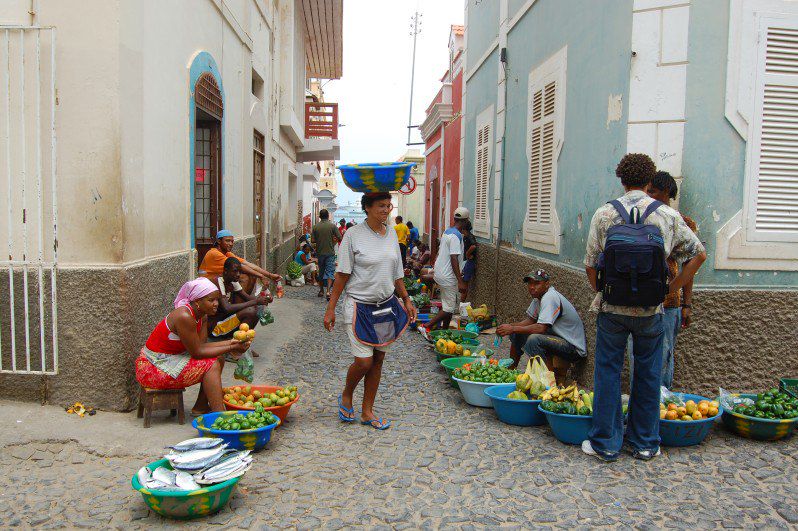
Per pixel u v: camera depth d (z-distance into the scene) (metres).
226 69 8.82
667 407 4.89
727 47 5.42
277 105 15.22
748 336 5.55
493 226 11.03
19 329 5.05
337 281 5.24
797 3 5.44
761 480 4.18
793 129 5.55
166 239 6.20
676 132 5.50
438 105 17.69
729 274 5.57
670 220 4.37
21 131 4.95
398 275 5.37
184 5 6.67
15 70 4.93
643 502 3.86
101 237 5.00
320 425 5.32
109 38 4.90
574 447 4.82
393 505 3.80
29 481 4.02
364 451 4.71
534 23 8.66
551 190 7.81
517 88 9.61
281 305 12.53
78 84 4.92
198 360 4.91
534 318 6.62
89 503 3.75
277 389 5.50
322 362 7.73
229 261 6.56
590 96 6.51
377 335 5.14
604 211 4.54
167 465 3.81
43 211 4.99
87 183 4.96
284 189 17.69
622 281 4.24
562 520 3.62
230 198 9.18
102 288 5.00
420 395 6.32
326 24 21.19
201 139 8.44
